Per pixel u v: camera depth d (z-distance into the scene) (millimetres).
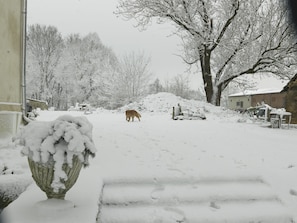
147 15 23688
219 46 26750
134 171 5016
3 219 3221
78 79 51750
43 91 51438
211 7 24703
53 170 3354
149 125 12805
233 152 7090
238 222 4051
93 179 4578
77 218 3252
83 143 3365
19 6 8328
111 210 4168
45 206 3375
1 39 7352
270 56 25375
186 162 5891
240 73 27078
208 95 27281
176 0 24234
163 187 4727
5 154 5785
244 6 24516
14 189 4445
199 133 10461
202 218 4035
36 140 3320
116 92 41062
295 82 19438
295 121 19219
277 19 23812
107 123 13484
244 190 4684
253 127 13727
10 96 7832
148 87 41625
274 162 6109
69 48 54812
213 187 4781
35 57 51344
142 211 4152
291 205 4336
